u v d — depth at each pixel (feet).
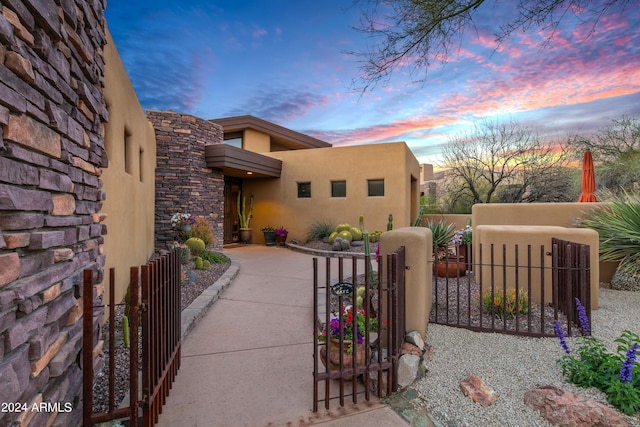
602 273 17.04
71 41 5.70
